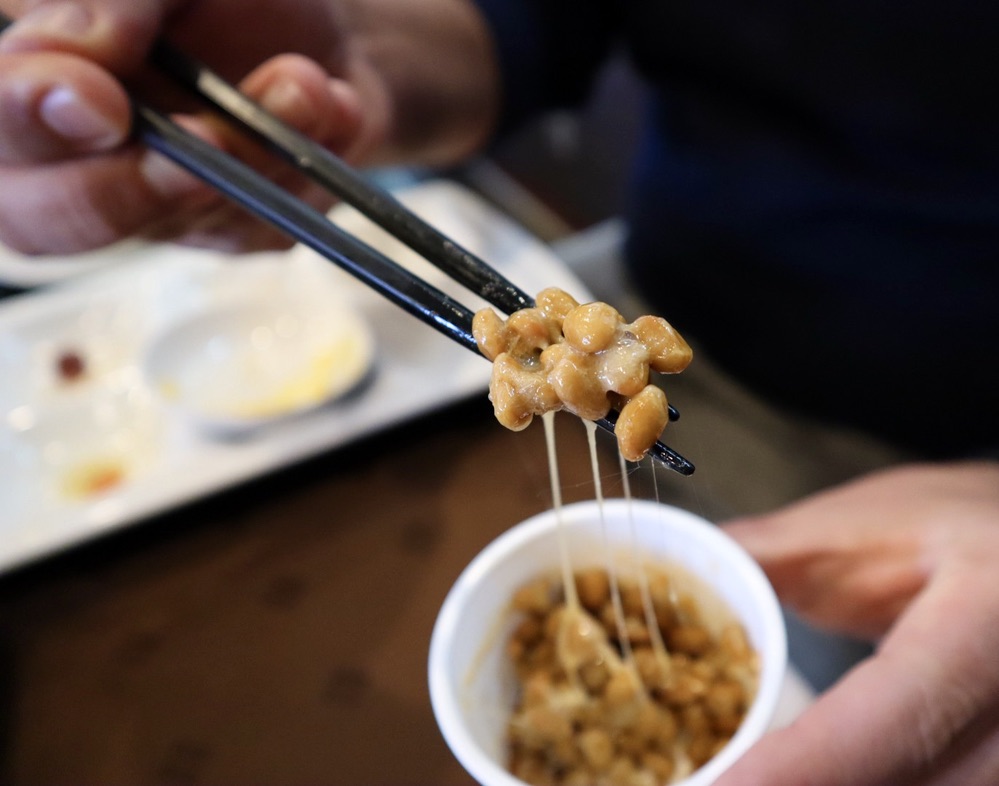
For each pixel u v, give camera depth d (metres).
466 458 0.38
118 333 0.47
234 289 0.48
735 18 0.39
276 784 0.30
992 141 0.35
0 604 0.35
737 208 0.42
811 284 0.41
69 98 0.27
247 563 0.35
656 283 0.49
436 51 0.45
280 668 0.32
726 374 0.46
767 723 0.23
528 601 0.26
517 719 0.25
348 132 0.35
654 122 0.47
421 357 0.42
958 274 0.37
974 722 0.24
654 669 0.25
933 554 0.28
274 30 0.35
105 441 0.41
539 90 0.50
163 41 0.29
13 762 0.31
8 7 0.30
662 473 0.36
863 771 0.23
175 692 0.32
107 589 0.35
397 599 0.33
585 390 0.20
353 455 0.39
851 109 0.37
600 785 0.25
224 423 0.38
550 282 0.45
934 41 0.35
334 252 0.23
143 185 0.31
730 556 0.25
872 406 0.41
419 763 0.29
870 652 0.33
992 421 0.39
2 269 0.51
